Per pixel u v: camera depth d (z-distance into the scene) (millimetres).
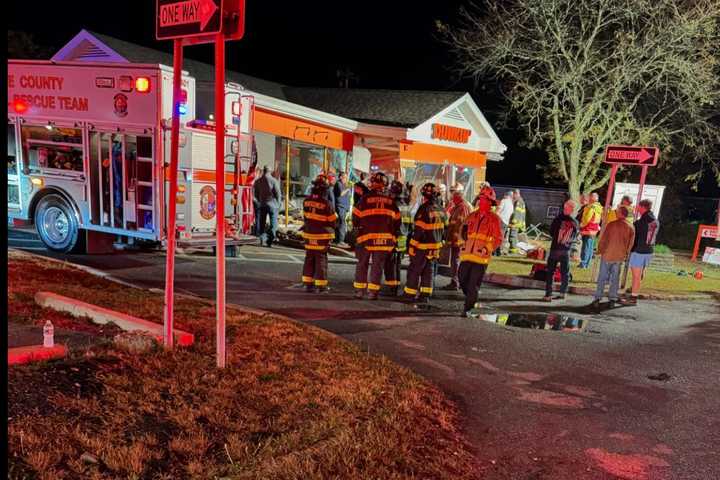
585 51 20891
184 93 9680
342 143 17406
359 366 5512
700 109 21375
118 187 9719
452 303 9578
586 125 23141
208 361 4875
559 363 6668
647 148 11242
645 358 7121
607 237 10312
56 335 5016
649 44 19922
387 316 8211
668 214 29281
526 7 20562
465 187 21188
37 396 3609
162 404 3881
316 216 9125
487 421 4918
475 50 21641
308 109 15609
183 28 4543
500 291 11180
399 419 4414
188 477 3127
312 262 9320
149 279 8883
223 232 4703
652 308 10469
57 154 10055
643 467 4281
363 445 3822
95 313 5688
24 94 10047
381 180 9172
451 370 6148
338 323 7594
